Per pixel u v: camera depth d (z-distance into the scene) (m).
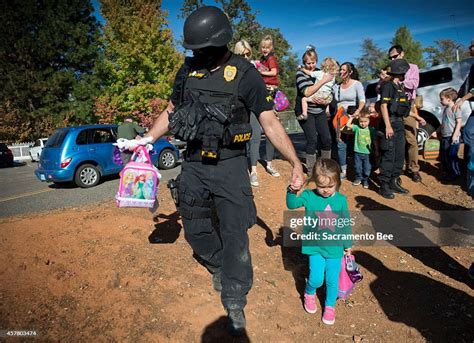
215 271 2.97
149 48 26.36
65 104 35.88
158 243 3.74
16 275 3.10
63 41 36.38
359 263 3.86
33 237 3.82
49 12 36.19
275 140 2.47
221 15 2.39
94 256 3.43
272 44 5.42
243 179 2.51
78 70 38.38
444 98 6.59
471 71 4.84
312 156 5.62
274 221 4.56
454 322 2.99
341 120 6.18
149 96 27.66
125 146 2.70
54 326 2.61
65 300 2.85
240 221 2.50
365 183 6.10
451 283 3.55
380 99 5.53
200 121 2.34
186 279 3.19
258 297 3.12
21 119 34.66
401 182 6.51
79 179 8.59
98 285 3.04
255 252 3.81
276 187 5.54
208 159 2.45
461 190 6.20
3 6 35.41
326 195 2.94
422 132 8.67
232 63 2.42
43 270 3.17
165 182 7.07
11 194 8.65
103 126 9.29
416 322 2.99
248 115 2.51
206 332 2.68
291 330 2.83
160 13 27.66
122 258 3.41
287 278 3.47
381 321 3.00
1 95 34.91
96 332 2.59
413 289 3.43
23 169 19.30
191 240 2.67
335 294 2.92
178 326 2.70
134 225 4.13
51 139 8.92
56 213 4.96
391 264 3.87
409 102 5.81
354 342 2.76
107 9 27.08
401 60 5.46
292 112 35.78
